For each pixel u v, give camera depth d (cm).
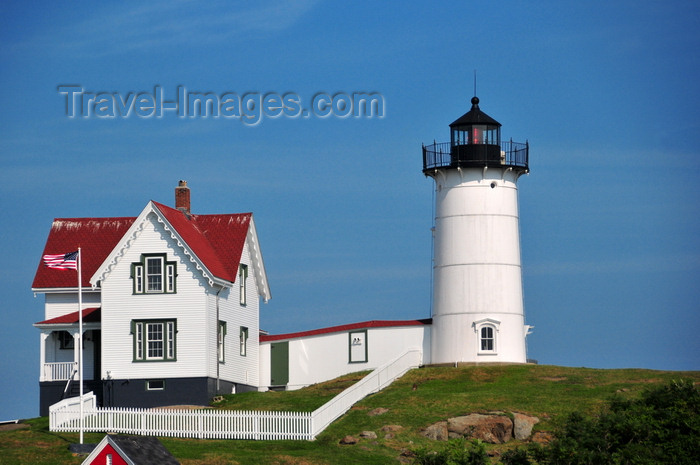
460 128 9581
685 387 7300
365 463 7125
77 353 9375
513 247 9550
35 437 7712
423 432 7719
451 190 9575
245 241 9900
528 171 9694
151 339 9106
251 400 8919
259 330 10469
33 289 9681
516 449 6725
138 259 9162
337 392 8919
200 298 9088
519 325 9500
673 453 6550
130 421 7919
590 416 7662
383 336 9669
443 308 9525
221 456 7119
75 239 10056
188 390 9006
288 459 7119
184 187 10006
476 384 8800
